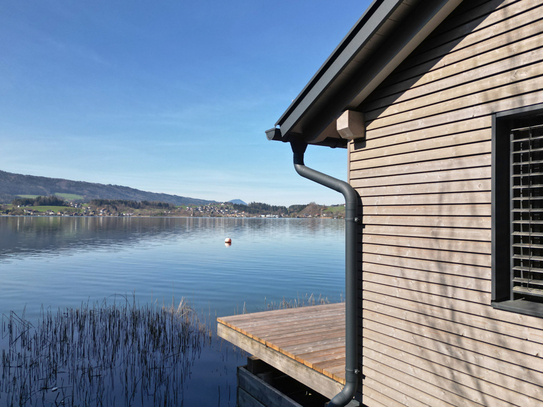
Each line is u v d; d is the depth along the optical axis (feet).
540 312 8.53
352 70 12.82
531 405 8.66
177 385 23.52
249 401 19.74
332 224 315.37
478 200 9.96
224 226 273.75
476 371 9.84
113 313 38.83
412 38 11.17
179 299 47.29
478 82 10.09
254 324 21.76
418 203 11.59
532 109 8.82
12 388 22.36
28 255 92.68
